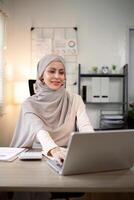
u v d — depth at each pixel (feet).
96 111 12.12
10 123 11.87
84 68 12.06
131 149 2.92
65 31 12.13
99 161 2.87
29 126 4.40
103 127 11.05
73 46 12.09
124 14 11.98
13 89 11.84
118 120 10.91
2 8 10.68
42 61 4.98
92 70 11.96
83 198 6.59
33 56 12.12
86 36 12.07
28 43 12.16
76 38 12.09
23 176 2.75
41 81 5.04
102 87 11.39
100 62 12.02
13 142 4.83
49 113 4.78
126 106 11.51
